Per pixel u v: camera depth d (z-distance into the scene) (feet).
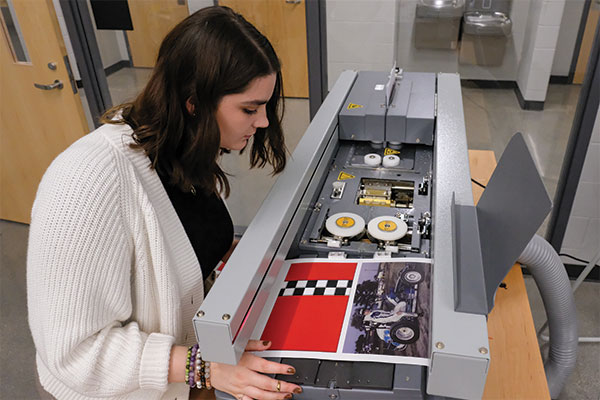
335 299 3.05
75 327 2.42
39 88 7.94
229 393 2.66
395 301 2.98
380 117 4.71
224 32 2.52
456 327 2.37
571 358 5.20
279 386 2.52
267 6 7.93
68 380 2.50
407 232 3.60
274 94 3.34
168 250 2.88
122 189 2.57
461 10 6.70
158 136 2.71
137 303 2.87
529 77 6.84
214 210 3.34
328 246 3.56
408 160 4.67
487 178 5.55
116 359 2.59
